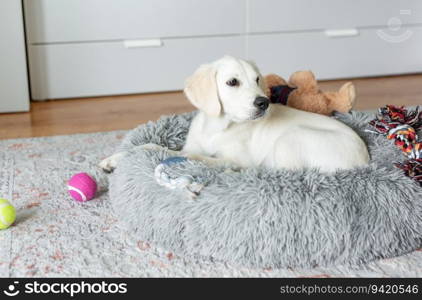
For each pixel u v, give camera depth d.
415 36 2.41
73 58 2.12
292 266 1.04
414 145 1.27
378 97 2.15
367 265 1.06
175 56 2.20
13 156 1.60
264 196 1.03
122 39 2.13
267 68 2.30
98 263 1.06
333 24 2.31
